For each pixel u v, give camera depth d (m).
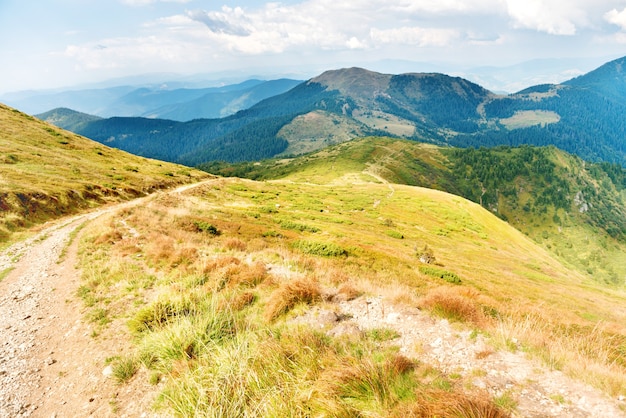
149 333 8.01
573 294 36.69
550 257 87.19
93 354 7.76
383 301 9.54
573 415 4.50
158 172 71.31
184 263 13.77
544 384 5.26
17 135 63.19
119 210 29.39
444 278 23.91
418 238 53.62
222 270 11.99
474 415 4.34
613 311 29.55
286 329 7.48
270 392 5.27
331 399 4.92
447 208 89.94
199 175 84.31
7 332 9.42
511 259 56.81
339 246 24.77
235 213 40.59
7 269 16.72
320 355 6.20
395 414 4.52
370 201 88.88
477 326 7.69
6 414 6.01
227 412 5.00
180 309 8.84
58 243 21.36
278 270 13.38
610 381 5.17
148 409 5.72
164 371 6.58
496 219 98.69
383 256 26.27
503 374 5.58
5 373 7.32
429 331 7.47
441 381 5.29
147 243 17.91
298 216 51.22
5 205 27.47
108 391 6.40
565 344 6.84
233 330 7.80
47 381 6.99
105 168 59.44
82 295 11.48
